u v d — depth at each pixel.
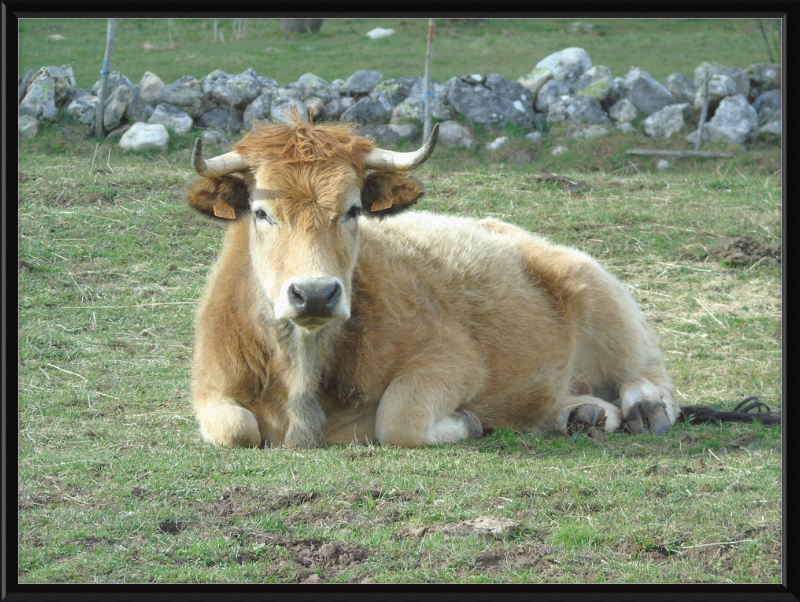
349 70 74.12
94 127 51.62
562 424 22.19
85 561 13.88
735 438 20.91
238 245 20.98
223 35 87.56
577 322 24.39
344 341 19.97
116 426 21.64
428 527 15.06
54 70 53.56
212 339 20.47
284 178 17.70
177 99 53.22
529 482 17.14
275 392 19.94
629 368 24.34
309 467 17.91
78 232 37.06
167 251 36.34
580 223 40.59
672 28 87.94
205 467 18.00
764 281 36.09
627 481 17.36
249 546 14.41
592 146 52.84
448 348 21.09
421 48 83.31
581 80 57.38
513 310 23.17
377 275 20.84
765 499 16.42
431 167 48.16
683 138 54.16
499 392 22.56
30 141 49.66
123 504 16.17
